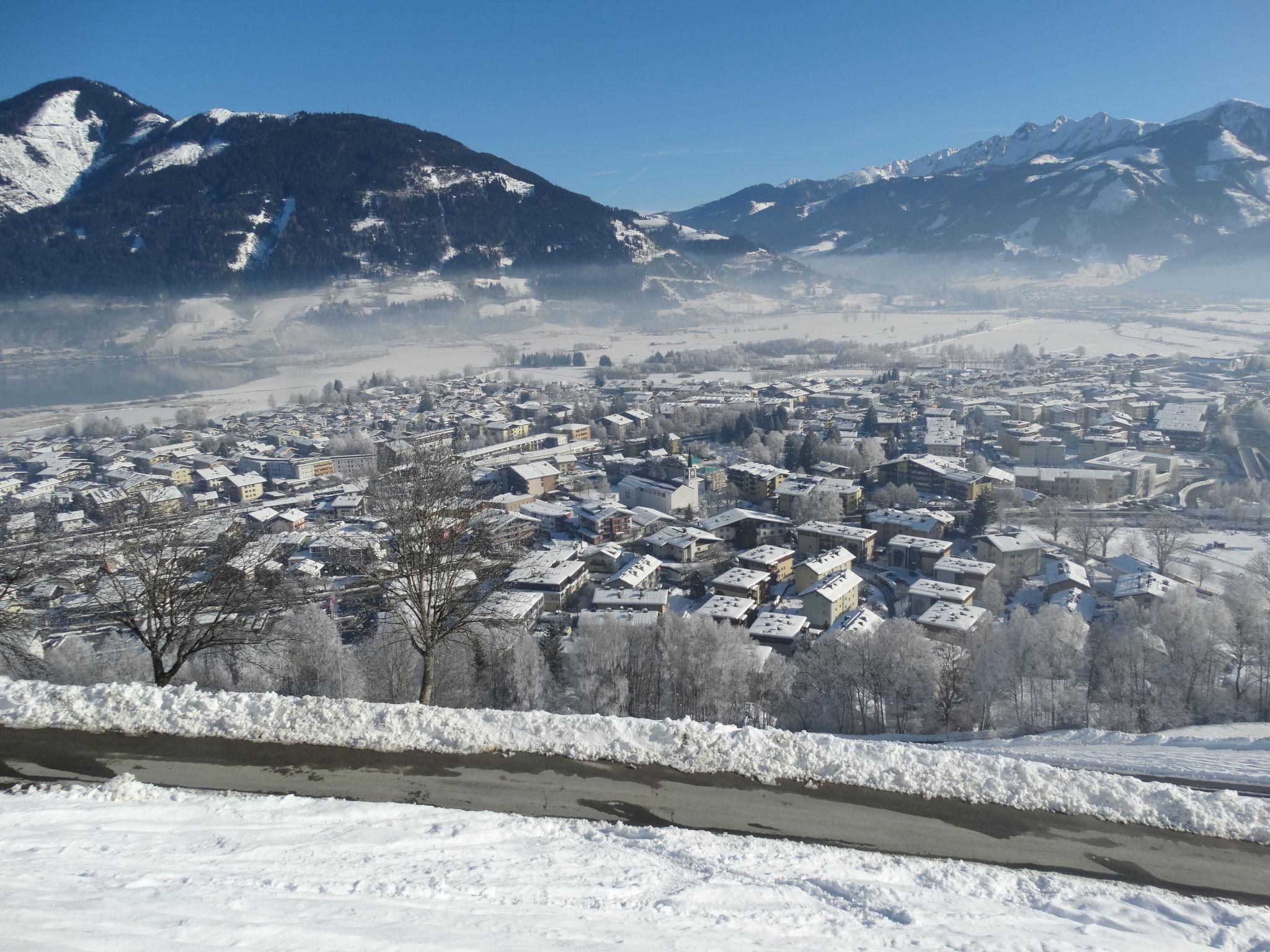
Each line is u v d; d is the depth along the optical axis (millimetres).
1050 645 66750
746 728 26969
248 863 18094
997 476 140500
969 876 20203
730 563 112375
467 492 37156
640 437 190250
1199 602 74000
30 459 169125
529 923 16141
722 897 18188
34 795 21359
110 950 13273
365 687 58406
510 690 63062
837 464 154000
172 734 25688
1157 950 17078
